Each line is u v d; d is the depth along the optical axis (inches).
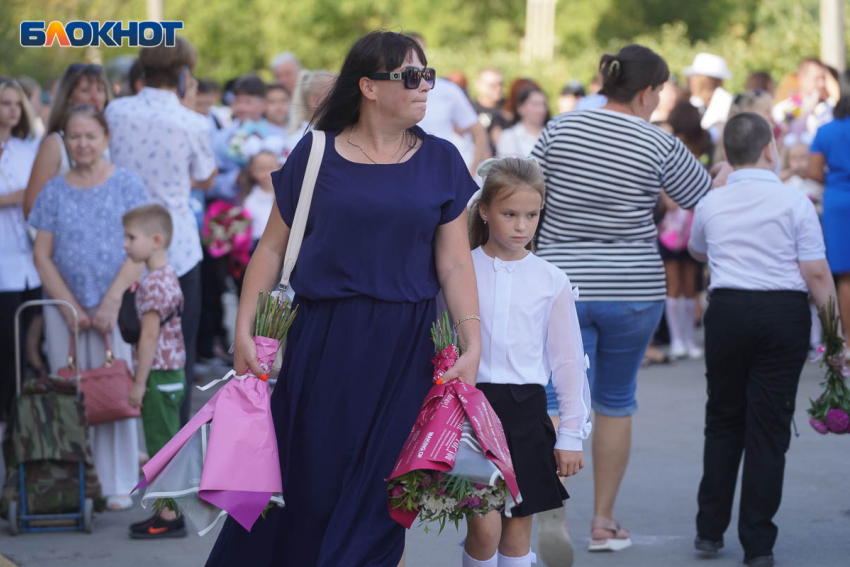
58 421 602.5
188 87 687.1
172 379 615.2
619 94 546.6
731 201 546.3
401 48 395.2
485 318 433.4
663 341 1228.5
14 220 791.7
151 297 601.3
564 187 543.5
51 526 609.9
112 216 641.0
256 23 3627.0
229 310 1419.8
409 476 369.7
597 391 564.7
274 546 400.2
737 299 538.3
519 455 429.4
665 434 828.0
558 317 440.8
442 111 879.1
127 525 620.7
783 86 1263.5
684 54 2436.0
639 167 535.8
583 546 578.6
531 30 3270.2
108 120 671.1
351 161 397.7
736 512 641.6
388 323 393.1
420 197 392.8
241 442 378.9
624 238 543.2
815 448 775.1
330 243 393.4
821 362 554.9
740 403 553.0
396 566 386.0
